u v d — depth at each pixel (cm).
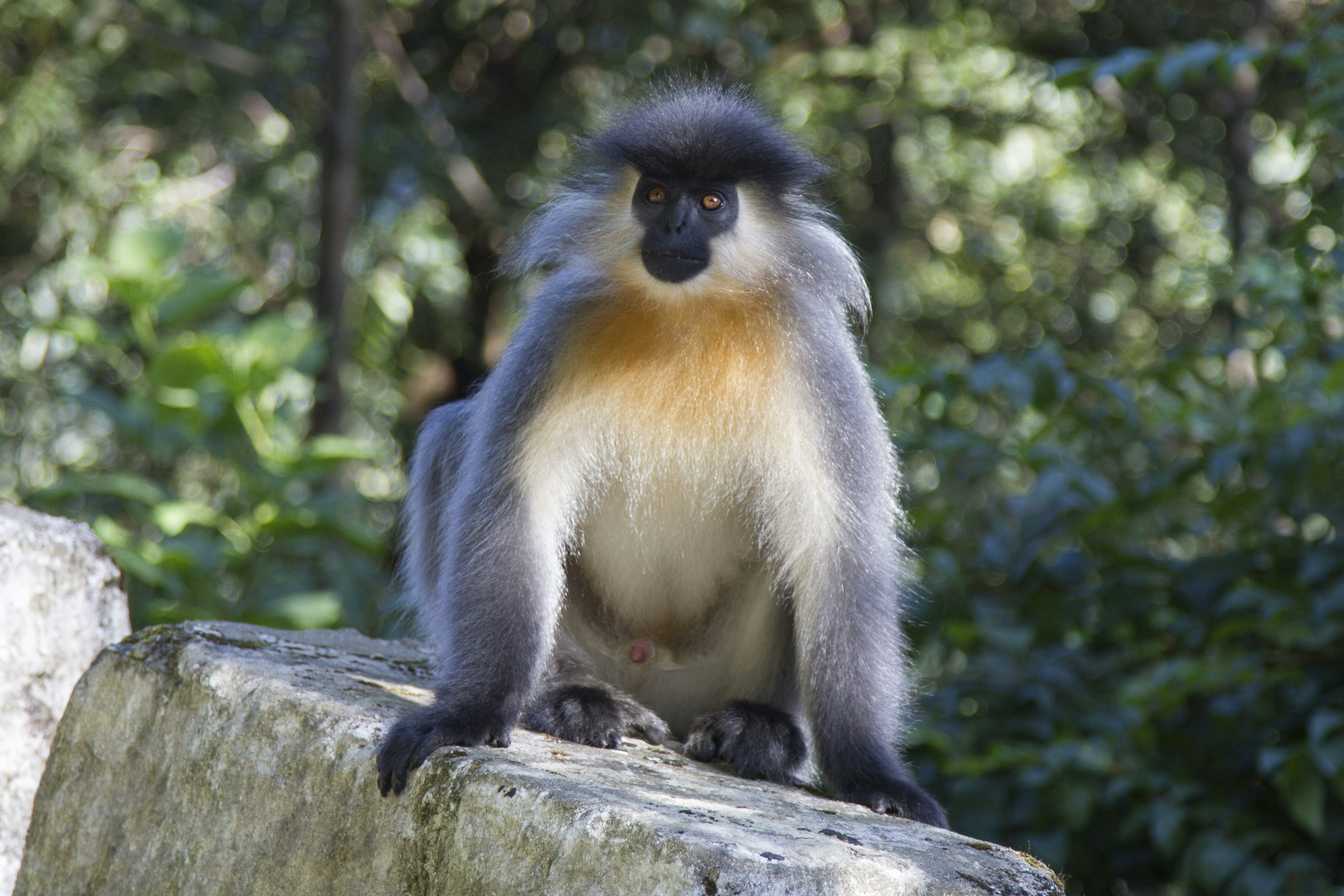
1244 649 923
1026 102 2144
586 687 627
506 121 2197
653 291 614
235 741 555
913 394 1104
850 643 596
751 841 414
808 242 658
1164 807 851
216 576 1194
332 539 1241
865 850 425
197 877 551
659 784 496
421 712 535
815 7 2162
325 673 603
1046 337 2280
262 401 1264
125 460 1889
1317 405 891
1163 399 990
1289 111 2008
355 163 1564
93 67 1864
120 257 1285
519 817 445
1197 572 956
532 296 664
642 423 618
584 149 712
